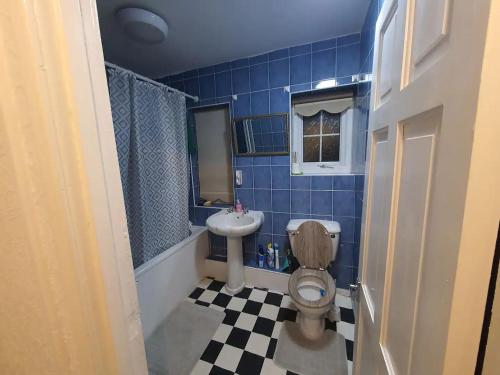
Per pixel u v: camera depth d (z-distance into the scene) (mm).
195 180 2543
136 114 1699
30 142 312
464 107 284
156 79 2406
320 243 1850
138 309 465
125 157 1673
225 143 2416
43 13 293
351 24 1632
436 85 361
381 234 668
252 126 2129
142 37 1556
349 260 2029
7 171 327
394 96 576
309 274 1776
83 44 339
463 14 290
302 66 1900
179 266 2070
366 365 824
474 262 290
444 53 342
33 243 339
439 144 354
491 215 278
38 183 323
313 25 1627
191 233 2336
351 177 1933
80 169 343
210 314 1883
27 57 291
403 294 501
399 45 545
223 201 2543
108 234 390
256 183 2229
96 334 381
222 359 1473
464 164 283
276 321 1781
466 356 315
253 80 2062
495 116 259
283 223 2193
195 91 2279
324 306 1423
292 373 1366
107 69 1529
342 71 1805
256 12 1464
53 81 306
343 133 2039
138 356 469
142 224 1778
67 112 322
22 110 304
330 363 1418
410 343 459
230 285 2168
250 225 1918
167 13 1440
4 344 438
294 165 2197
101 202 375
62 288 352
